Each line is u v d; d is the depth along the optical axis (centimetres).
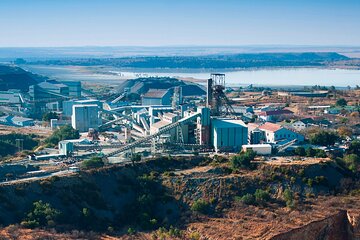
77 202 19450
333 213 18462
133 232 18350
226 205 19950
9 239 15988
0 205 18012
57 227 17775
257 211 19225
